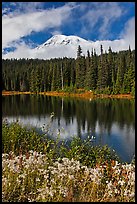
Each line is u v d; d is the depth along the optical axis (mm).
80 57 71375
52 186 4535
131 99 50969
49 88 80500
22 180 4789
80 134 18438
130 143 15969
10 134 8781
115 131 20219
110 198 4605
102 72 63906
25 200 4406
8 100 53938
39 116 28438
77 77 71375
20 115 29031
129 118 27125
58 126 21219
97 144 15508
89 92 64938
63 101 50312
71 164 5543
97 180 4883
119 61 69250
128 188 4875
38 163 5301
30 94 77938
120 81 61000
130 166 5449
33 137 8930
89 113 31719
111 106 39062
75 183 4945
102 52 65562
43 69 81750
